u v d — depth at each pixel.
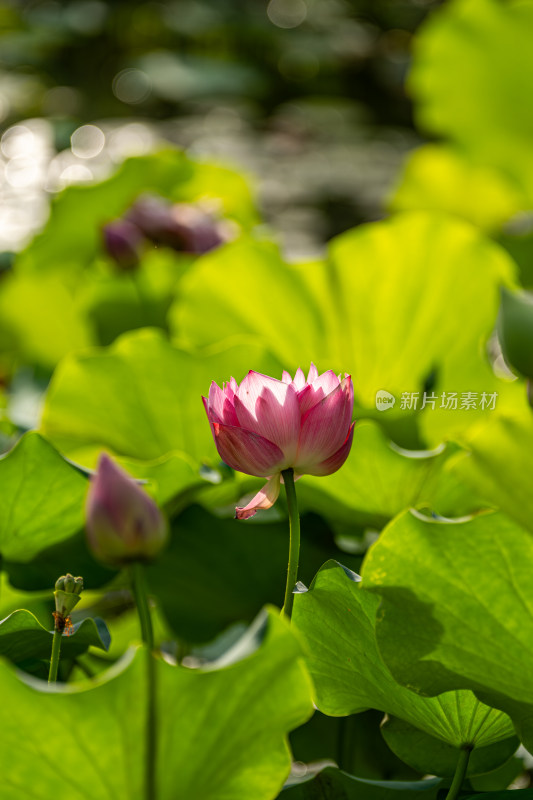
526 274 5.05
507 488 3.03
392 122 15.17
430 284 3.46
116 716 2.45
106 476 2.48
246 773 2.49
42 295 4.45
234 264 3.57
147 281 4.34
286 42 15.46
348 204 10.60
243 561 3.14
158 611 3.17
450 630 2.64
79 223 5.25
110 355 3.26
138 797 2.49
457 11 6.04
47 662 2.76
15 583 2.97
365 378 3.60
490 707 2.66
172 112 13.87
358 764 3.07
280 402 2.59
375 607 2.68
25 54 13.30
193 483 3.01
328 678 2.73
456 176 6.38
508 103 6.18
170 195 5.34
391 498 3.06
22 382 4.54
